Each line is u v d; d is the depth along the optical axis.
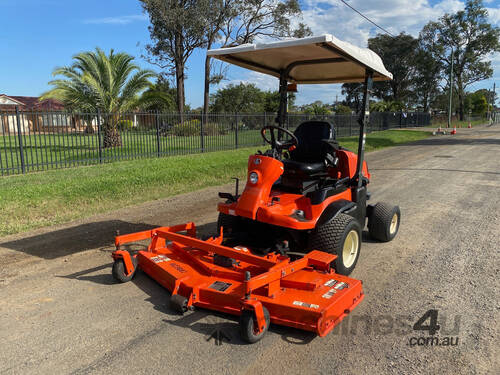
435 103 66.75
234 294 3.20
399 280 4.22
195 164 11.63
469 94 75.88
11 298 3.71
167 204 7.57
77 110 16.50
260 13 28.48
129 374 2.66
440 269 4.52
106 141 15.52
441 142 22.30
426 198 8.10
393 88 58.59
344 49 3.90
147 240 5.41
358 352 2.95
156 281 3.97
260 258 3.34
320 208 3.95
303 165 4.36
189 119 15.31
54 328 3.21
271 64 4.94
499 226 6.16
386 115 34.97
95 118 15.88
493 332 3.23
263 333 3.04
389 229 5.32
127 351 2.91
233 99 42.22
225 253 3.52
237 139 17.09
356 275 4.34
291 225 3.70
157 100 17.80
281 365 2.78
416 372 2.73
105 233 5.71
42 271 4.34
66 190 7.76
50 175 9.54
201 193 8.65
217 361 2.81
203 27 26.48
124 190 8.28
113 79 16.52
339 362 2.82
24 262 4.60
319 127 4.86
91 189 8.00
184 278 3.52
